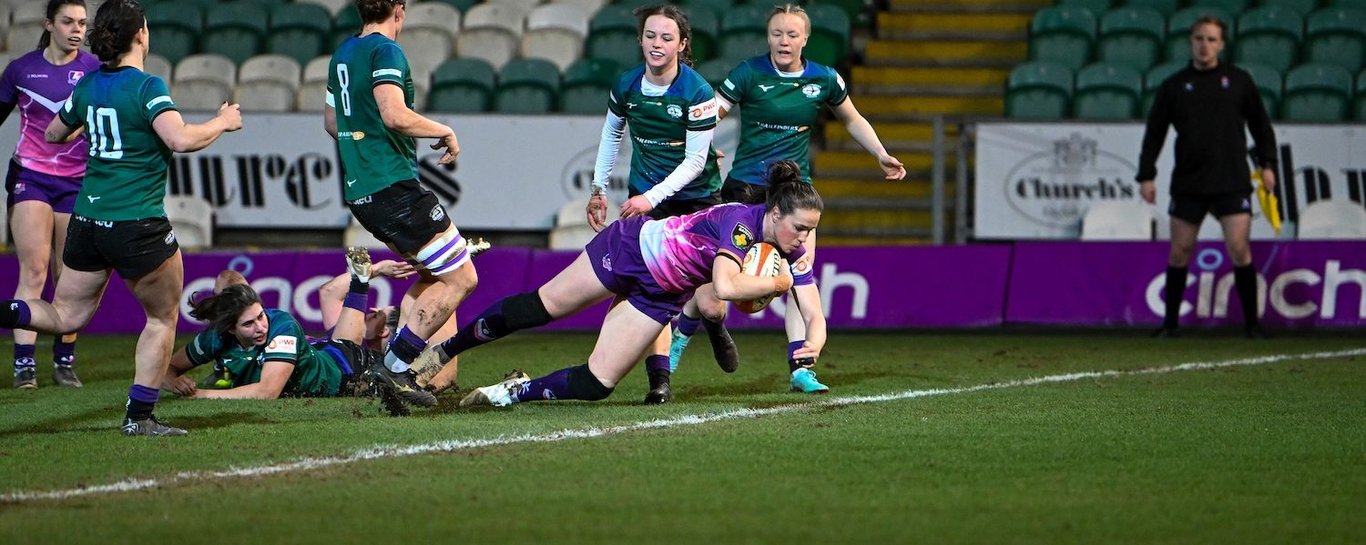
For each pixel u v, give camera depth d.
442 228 22.55
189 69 48.84
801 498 15.84
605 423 21.06
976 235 43.03
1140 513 15.19
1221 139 35.75
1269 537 14.21
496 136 44.28
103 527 14.57
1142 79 47.78
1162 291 39.34
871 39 54.44
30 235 26.59
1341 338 36.72
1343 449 18.98
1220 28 35.41
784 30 25.30
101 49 19.33
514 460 18.00
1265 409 22.81
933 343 35.88
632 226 21.70
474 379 27.92
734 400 24.02
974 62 52.34
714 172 25.50
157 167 19.48
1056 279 39.81
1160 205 42.53
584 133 44.12
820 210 21.12
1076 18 50.56
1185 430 20.53
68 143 26.64
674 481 16.73
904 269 40.44
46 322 20.30
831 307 40.44
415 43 50.12
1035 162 42.81
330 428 20.58
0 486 16.61
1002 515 15.07
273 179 44.50
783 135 25.92
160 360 20.03
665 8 23.84
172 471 17.45
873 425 20.88
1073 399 24.16
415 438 19.67
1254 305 37.00
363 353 24.78
